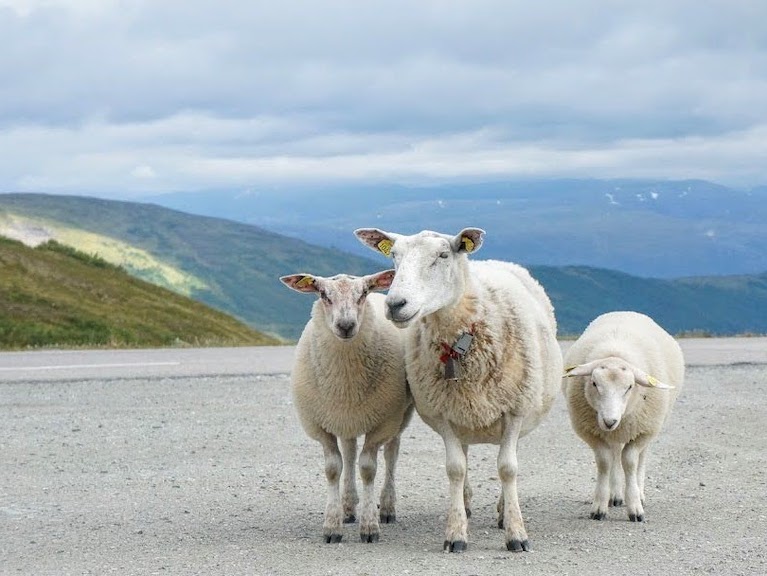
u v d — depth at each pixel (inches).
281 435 284.4
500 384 205.8
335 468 212.2
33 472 251.4
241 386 356.8
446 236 205.3
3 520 218.4
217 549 202.2
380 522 221.6
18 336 635.5
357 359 209.9
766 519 212.7
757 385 352.2
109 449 271.1
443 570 189.6
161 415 307.7
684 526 211.0
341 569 191.0
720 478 242.5
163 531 212.2
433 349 206.1
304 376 213.6
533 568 190.1
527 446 273.6
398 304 199.0
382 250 213.3
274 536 210.1
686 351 472.4
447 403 206.7
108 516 221.0
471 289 205.8
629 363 223.9
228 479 246.8
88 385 360.5
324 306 209.5
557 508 226.7
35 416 306.8
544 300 233.3
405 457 265.0
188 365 425.7
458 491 203.8
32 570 192.7
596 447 224.7
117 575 189.9
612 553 197.0
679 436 279.4
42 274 841.5
